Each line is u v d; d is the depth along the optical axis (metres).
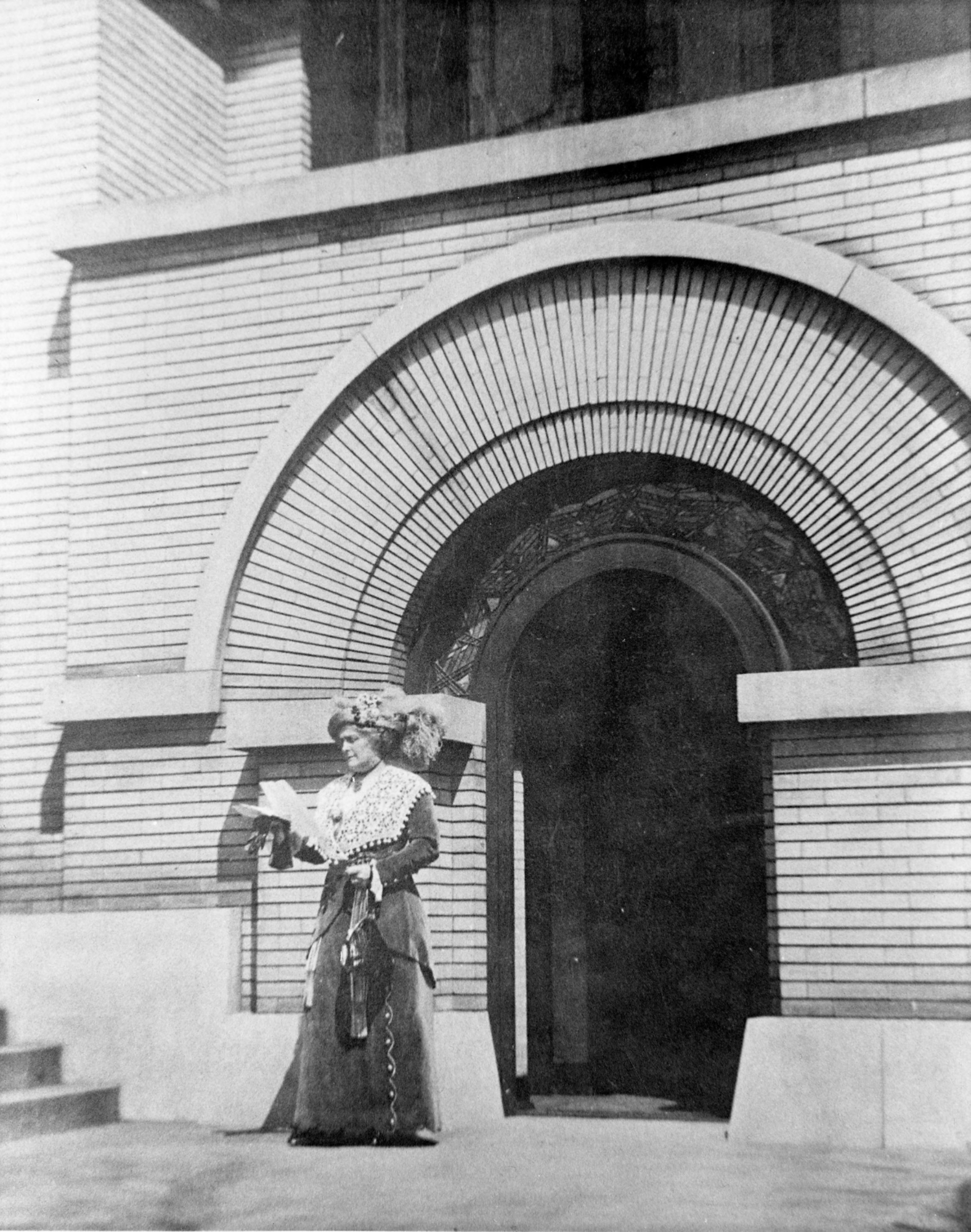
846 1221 5.10
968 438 7.20
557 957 8.93
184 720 8.41
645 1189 5.67
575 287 7.97
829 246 7.52
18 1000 8.28
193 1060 7.88
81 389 8.90
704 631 8.57
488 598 8.38
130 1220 5.36
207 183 10.32
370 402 8.32
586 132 7.96
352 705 7.04
